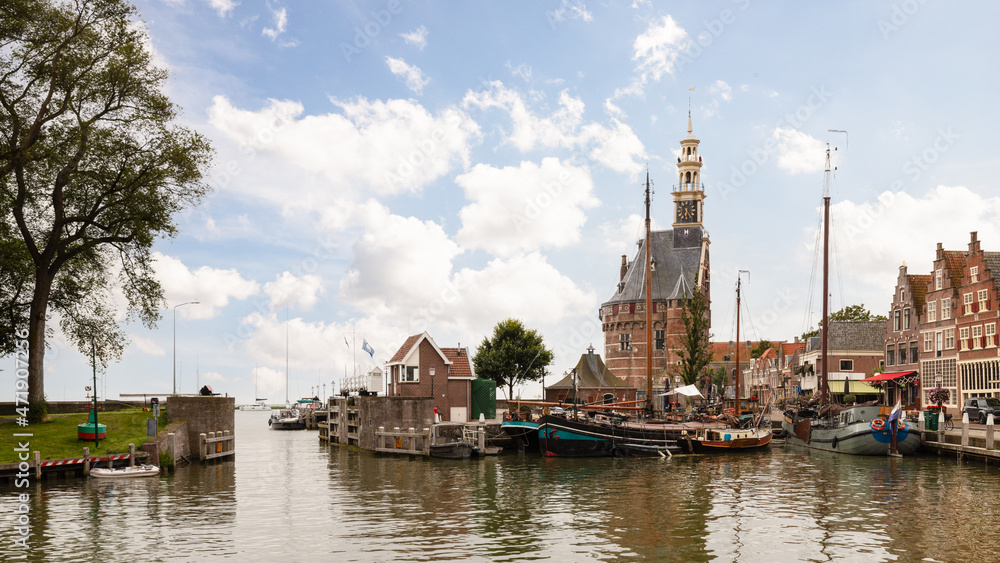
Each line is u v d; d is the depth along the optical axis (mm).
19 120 40656
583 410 58406
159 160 42219
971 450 44656
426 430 50281
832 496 31594
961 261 67312
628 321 116250
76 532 23906
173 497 31281
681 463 45844
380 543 22516
